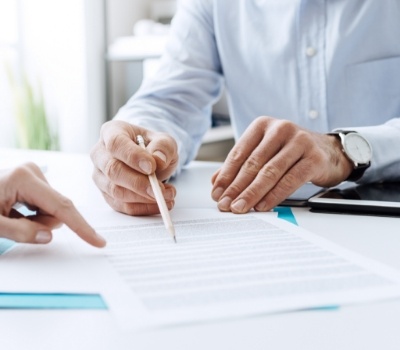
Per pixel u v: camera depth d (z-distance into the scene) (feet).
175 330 0.81
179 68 3.17
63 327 0.82
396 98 3.02
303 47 3.04
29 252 1.20
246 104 3.28
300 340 0.78
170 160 1.74
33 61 7.36
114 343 0.77
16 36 7.31
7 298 0.93
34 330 0.81
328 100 3.04
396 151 2.09
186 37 3.26
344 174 1.95
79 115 7.20
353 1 2.95
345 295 0.93
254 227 1.46
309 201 1.73
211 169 2.76
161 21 7.97
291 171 1.74
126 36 7.80
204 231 1.41
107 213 1.70
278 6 3.08
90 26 7.09
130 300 0.90
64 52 7.18
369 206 1.67
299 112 3.11
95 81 7.25
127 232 1.42
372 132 2.11
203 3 3.27
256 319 0.85
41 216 1.30
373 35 2.97
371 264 1.10
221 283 0.98
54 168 2.63
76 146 7.27
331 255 1.16
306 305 0.88
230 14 3.21
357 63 2.99
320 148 1.84
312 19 3.02
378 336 0.79
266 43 3.13
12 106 7.22
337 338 0.79
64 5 7.09
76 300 0.92
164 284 0.98
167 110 2.92
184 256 1.17
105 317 0.86
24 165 1.35
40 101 7.18
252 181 1.74
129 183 1.62
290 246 1.24
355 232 1.43
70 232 1.38
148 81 3.15
